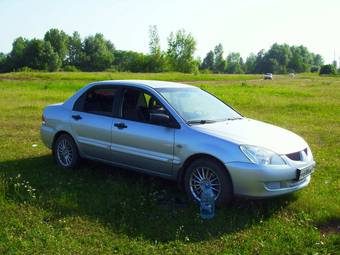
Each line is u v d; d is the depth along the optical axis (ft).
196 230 17.07
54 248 15.28
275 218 18.31
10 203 19.30
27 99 71.67
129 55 471.21
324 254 15.17
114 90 23.32
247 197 18.31
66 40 444.14
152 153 20.83
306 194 21.06
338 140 37.24
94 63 450.30
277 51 578.25
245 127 20.63
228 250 15.40
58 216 18.08
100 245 15.66
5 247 15.19
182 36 349.61
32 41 398.62
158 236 16.48
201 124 20.38
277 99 80.02
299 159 19.08
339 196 21.15
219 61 557.74
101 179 23.20
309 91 109.91
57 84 118.32
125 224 17.26
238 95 89.61
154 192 20.93
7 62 405.80
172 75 243.19
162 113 20.95
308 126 46.24
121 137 21.97
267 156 18.22
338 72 443.32
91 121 23.48
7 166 25.68
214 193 19.04
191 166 19.54
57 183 22.43
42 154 29.01
